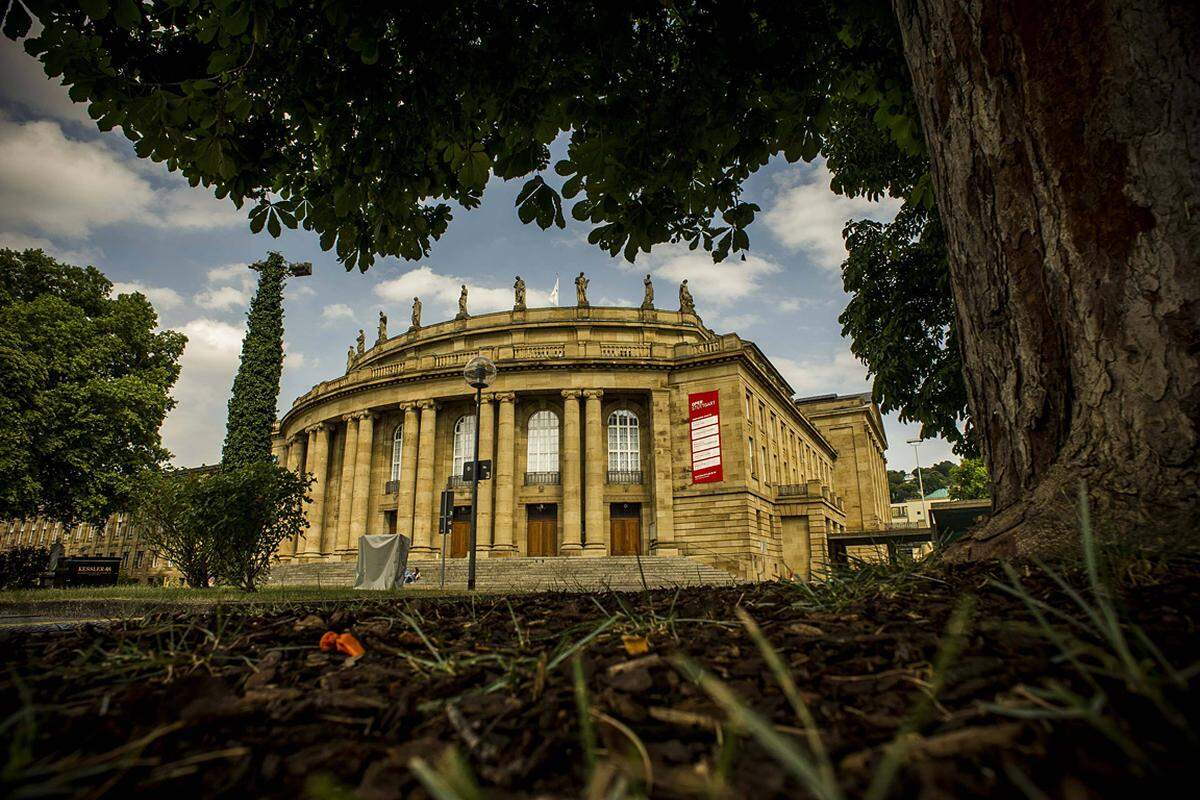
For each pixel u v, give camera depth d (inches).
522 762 45.0
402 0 219.8
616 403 1707.7
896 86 283.1
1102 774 38.4
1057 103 145.7
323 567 1557.6
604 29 220.2
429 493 1665.8
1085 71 142.1
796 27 250.1
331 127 250.2
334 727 56.7
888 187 554.6
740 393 1585.9
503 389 1668.3
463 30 238.2
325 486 1925.4
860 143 526.3
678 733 50.6
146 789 42.8
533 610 130.4
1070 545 119.3
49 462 1075.3
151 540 586.9
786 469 1958.7
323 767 46.6
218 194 256.7
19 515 1090.7
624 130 242.8
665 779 41.1
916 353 569.3
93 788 41.8
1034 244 151.6
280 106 239.0
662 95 259.9
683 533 1547.7
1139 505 120.6
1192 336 123.8
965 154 169.0
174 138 221.8
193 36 231.3
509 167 234.7
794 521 1763.0
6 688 64.6
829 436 2770.7
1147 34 136.6
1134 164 134.3
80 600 328.8
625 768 41.0
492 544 1611.7
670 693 60.6
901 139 295.6
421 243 270.8
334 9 203.6
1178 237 128.3
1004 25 156.8
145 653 83.1
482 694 63.1
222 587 568.1
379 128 247.0
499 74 237.0
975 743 42.7
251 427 1620.3
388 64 235.5
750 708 54.3
